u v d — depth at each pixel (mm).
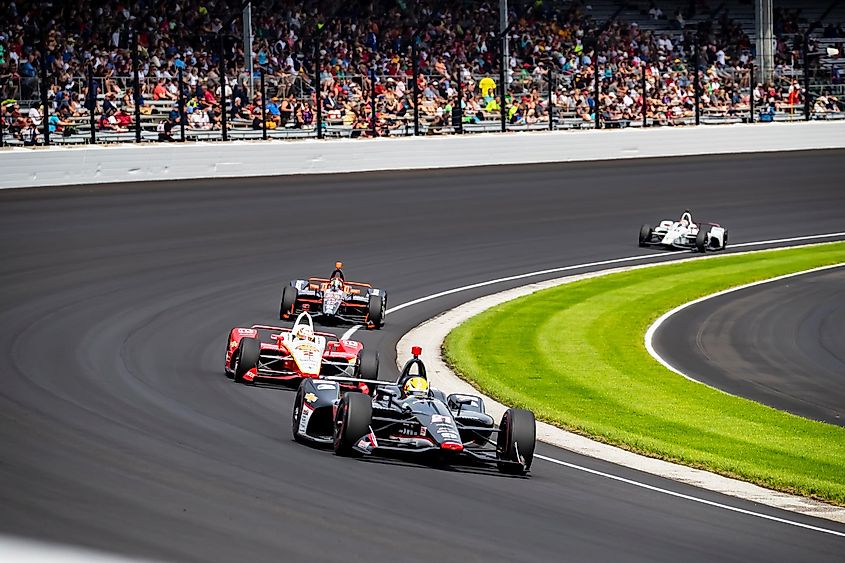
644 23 132250
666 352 48531
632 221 82125
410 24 114312
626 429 34625
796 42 134500
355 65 105312
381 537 20484
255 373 35469
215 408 32031
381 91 101188
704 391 41281
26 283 50938
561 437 33000
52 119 82250
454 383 39562
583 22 127375
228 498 22312
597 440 33000
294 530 20406
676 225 74875
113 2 95375
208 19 102250
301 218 72312
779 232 82562
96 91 86188
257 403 33219
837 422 38719
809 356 49469
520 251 69375
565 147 103000
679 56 128500
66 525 19500
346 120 96438
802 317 57406
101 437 27172
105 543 18656
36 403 30734
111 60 90750
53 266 54844
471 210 80000
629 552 21375
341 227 70875
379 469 26062
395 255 64875
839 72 131500
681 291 62000
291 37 105500
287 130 93000
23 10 90875
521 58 117688
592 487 27016
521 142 100188
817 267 71000
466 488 25125
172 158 81188
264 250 62750
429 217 76375
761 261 72188
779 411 39062
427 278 59875
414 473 26000
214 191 78188
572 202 86188
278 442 28234
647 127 112375
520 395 38281
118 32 93750
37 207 68625
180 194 76188
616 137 106188
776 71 129750
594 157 104812
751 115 118250
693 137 111062
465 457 28516
